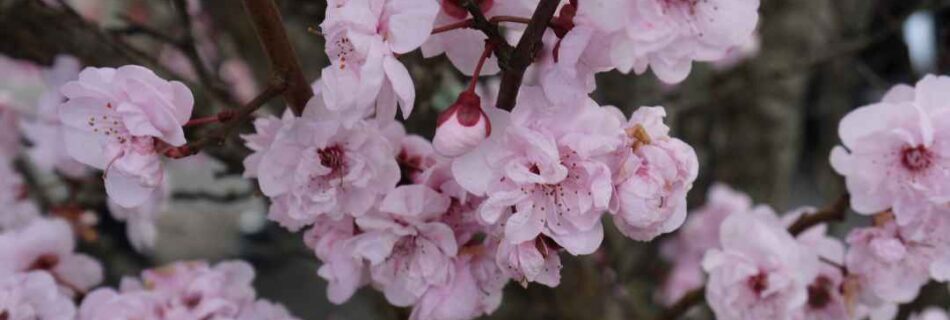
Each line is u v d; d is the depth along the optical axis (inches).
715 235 29.4
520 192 13.1
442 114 13.2
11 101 22.8
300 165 14.0
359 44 12.7
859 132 15.4
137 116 13.3
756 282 16.6
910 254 16.0
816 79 40.3
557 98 13.1
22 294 16.0
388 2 13.0
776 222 16.6
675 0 13.3
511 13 13.5
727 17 13.4
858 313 17.4
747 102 32.3
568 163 13.2
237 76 29.2
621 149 13.1
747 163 32.8
